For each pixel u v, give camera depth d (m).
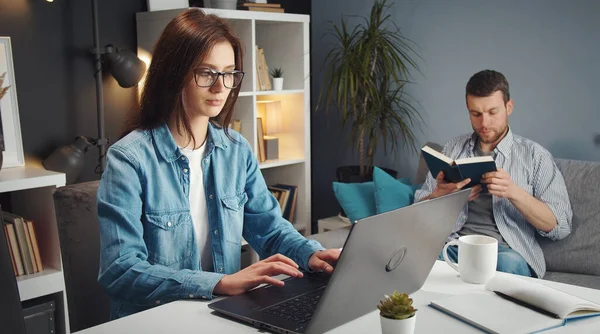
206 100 1.55
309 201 3.74
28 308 2.67
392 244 1.23
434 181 2.80
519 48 3.17
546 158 2.63
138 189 1.51
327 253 1.56
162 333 1.22
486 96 2.61
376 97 3.44
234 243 1.70
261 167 3.44
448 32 3.41
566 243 2.62
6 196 3.05
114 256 1.43
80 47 3.16
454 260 2.52
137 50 3.36
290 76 3.69
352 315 1.25
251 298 1.36
